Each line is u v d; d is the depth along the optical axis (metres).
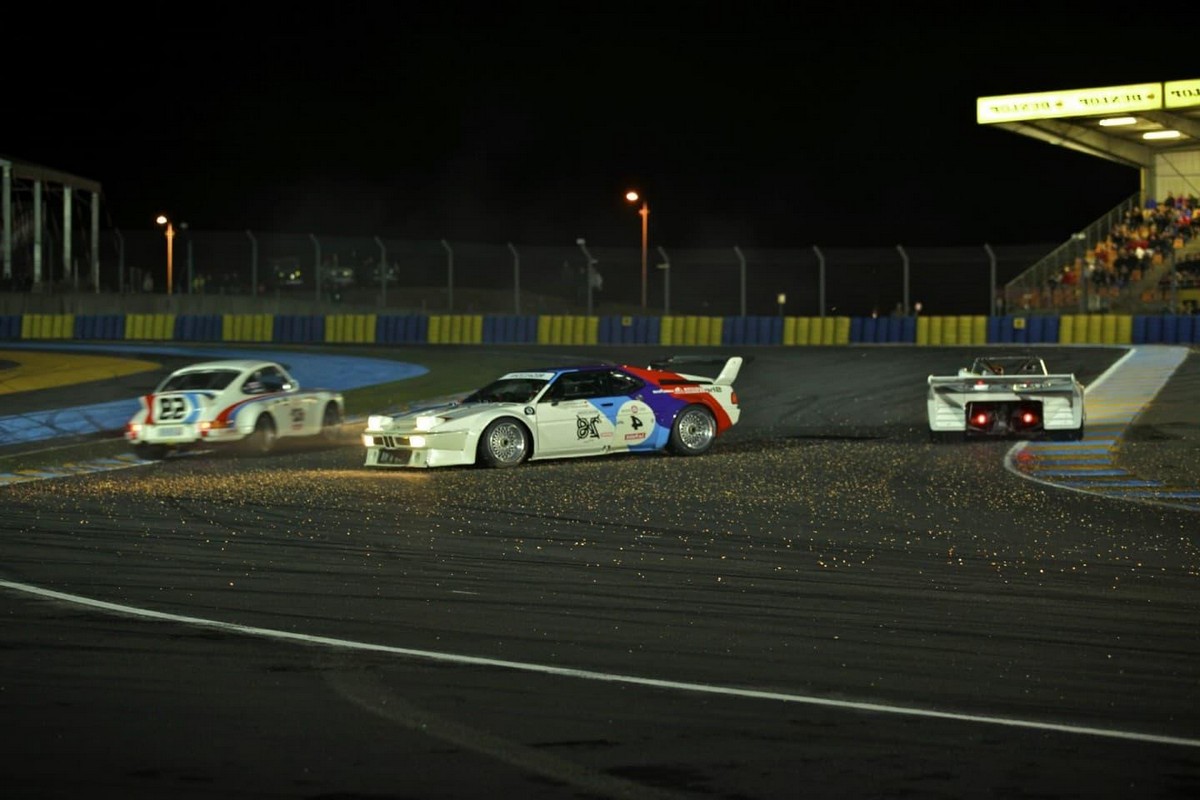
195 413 36.62
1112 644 13.35
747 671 12.19
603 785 8.95
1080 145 93.88
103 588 16.50
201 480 30.33
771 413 49.03
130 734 10.11
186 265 144.62
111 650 13.00
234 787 8.91
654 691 11.44
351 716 10.63
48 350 95.81
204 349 99.38
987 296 109.50
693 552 19.38
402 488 27.92
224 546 20.02
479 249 109.69
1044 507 24.34
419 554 19.22
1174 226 90.75
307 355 90.19
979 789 8.89
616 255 108.12
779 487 27.53
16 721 10.45
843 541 20.41
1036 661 12.60
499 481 29.06
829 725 10.39
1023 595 16.03
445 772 9.23
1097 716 10.69
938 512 23.70
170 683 11.70
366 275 134.62
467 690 11.47
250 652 12.93
